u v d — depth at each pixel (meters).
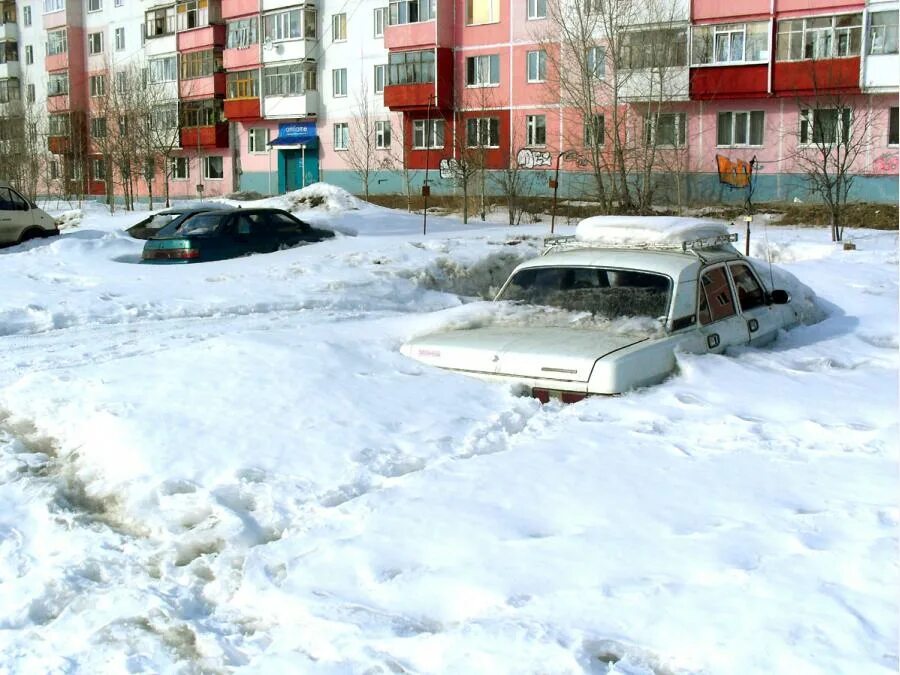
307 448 5.47
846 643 3.05
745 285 8.30
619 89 35.97
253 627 3.70
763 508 4.23
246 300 12.63
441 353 6.94
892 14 31.00
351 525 4.41
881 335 8.54
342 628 3.47
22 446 6.08
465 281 15.41
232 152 52.44
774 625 3.19
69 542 4.61
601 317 7.21
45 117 62.38
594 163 34.62
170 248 16.91
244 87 50.44
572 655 3.11
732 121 35.22
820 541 3.81
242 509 4.84
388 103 43.94
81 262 16.94
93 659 3.50
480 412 6.05
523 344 6.69
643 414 5.75
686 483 4.61
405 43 43.06
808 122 33.34
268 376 6.68
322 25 47.25
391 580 3.79
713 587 3.50
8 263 16.81
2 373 8.27
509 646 3.21
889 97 31.52
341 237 19.83
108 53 58.91
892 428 5.23
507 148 41.25
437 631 3.44
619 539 3.99
